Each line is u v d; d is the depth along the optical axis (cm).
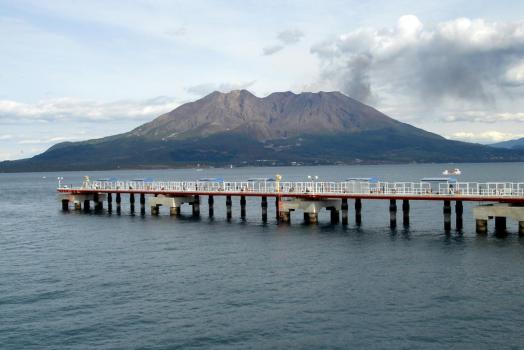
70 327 4197
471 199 7456
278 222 9069
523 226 7050
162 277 5559
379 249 6669
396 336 3941
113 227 9169
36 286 5291
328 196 8531
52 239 8081
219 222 9444
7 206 14512
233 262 6181
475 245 6688
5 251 7119
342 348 3778
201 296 4888
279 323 4216
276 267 5888
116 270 5897
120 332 4088
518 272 5406
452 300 4644
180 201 10519
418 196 7869
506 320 4181
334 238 7488
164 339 3956
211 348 3809
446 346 3766
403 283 5162
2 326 4231
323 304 4616
